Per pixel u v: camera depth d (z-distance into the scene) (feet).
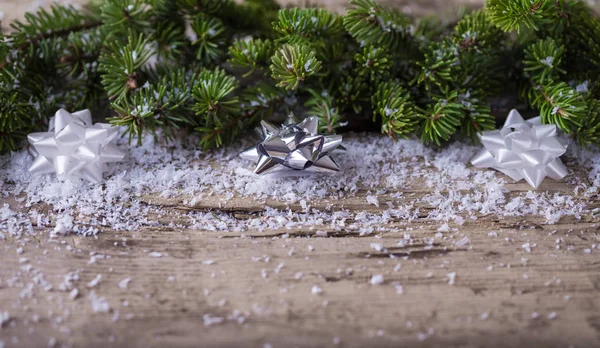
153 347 6.93
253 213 7.11
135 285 7.00
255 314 6.97
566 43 7.21
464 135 7.24
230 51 7.18
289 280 7.01
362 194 7.14
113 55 7.15
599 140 7.13
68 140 7.11
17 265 7.02
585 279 7.01
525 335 6.94
